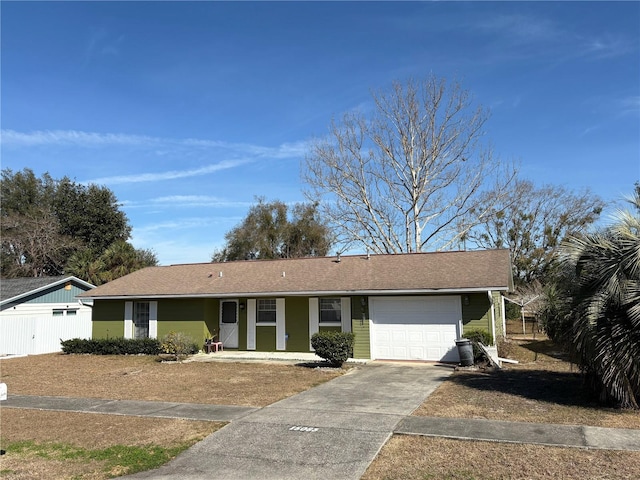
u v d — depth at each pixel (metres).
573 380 12.43
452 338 16.84
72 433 8.47
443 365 16.06
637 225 9.64
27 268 41.09
